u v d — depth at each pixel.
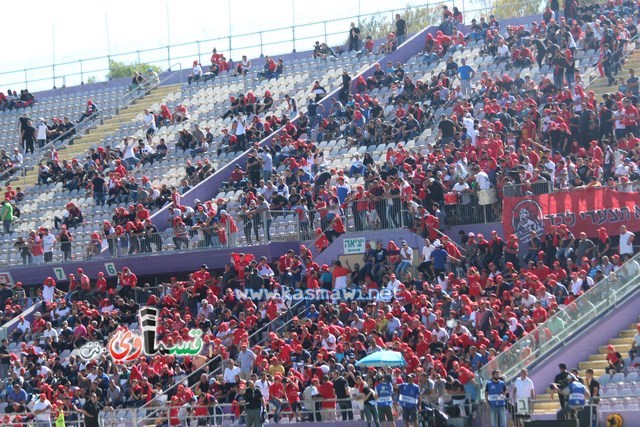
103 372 52.53
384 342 48.97
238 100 75.62
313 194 60.91
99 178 70.56
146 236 62.81
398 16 78.62
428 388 43.75
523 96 63.62
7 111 88.62
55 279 65.38
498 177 55.06
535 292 48.19
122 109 83.12
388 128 65.88
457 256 53.16
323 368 46.75
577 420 38.09
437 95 67.25
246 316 54.12
